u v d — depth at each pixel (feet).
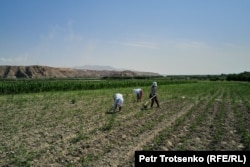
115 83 215.31
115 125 57.16
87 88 188.85
